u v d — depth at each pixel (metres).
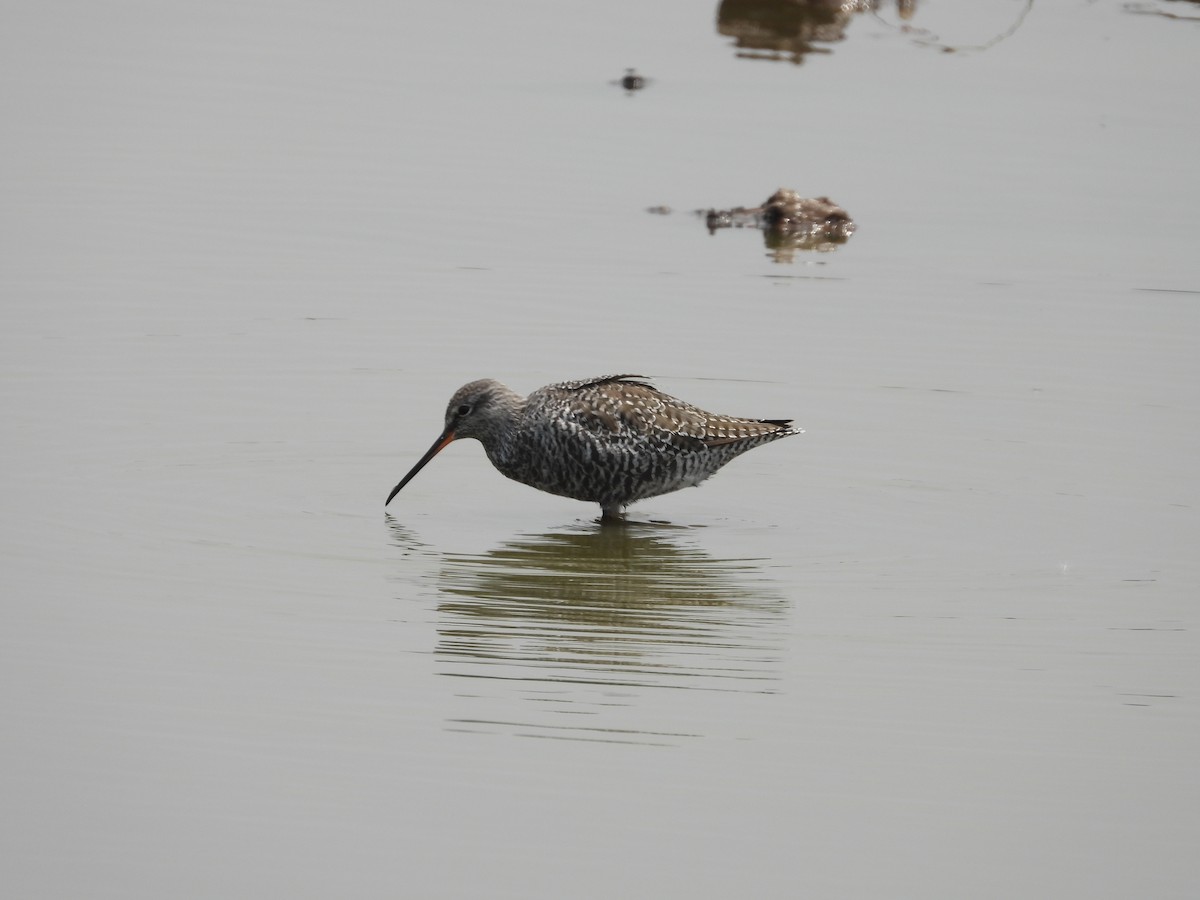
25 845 12.05
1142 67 38.28
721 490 19.70
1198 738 13.99
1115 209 29.73
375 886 11.68
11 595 15.95
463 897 11.55
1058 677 15.04
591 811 12.68
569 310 24.45
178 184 29.47
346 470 19.72
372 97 34.69
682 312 24.53
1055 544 18.00
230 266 25.84
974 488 19.44
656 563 17.56
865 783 13.19
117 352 22.55
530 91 35.41
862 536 18.33
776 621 16.14
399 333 23.52
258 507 18.50
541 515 19.09
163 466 19.31
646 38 39.84
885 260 27.09
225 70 36.16
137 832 12.24
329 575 16.91
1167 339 23.97
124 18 39.97
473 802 12.76
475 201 29.23
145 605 15.91
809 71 37.50
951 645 15.66
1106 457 20.25
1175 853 12.35
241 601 16.14
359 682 14.61
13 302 24.09
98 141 31.50
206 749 13.36
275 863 11.92
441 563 17.34
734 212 28.89
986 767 13.47
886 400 21.80
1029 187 30.77
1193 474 19.80
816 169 31.31
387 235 27.44
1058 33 40.75
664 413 18.61
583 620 16.14
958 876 11.99
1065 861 12.23
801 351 23.22
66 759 13.14
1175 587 16.94
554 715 14.13
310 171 30.41
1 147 30.88
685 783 13.12
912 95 35.91
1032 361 23.09
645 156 31.81
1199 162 32.28
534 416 18.75
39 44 37.44
